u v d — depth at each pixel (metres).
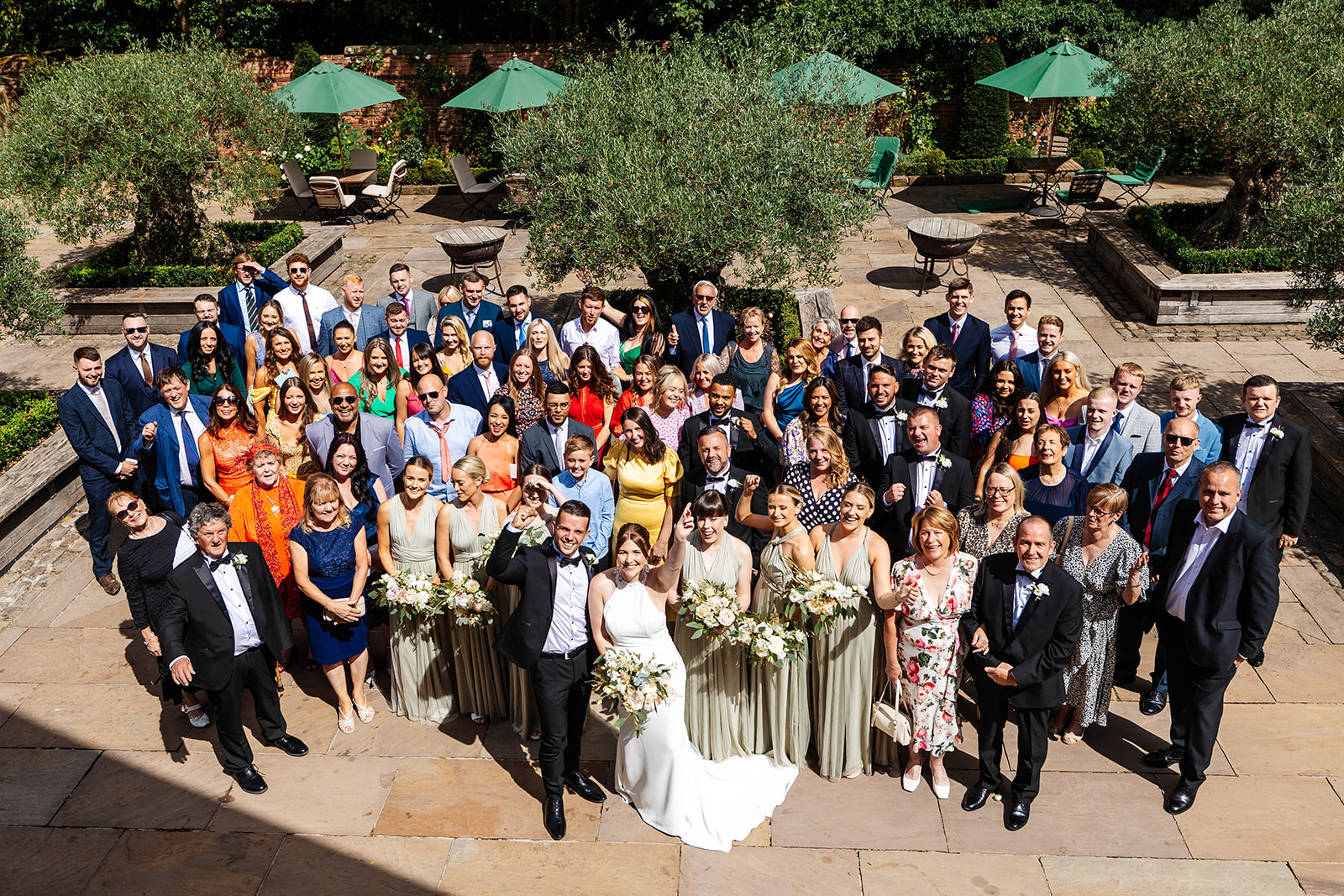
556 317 11.13
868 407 6.72
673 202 8.93
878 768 5.80
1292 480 6.23
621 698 5.06
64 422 7.19
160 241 13.34
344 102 16.23
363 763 5.90
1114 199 16.09
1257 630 5.05
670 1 18.50
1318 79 10.80
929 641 5.26
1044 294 12.58
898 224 15.53
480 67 18.94
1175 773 5.68
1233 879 4.99
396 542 5.92
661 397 6.95
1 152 11.78
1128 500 6.13
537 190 10.17
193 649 5.37
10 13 20.94
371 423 6.93
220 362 8.00
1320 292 8.53
